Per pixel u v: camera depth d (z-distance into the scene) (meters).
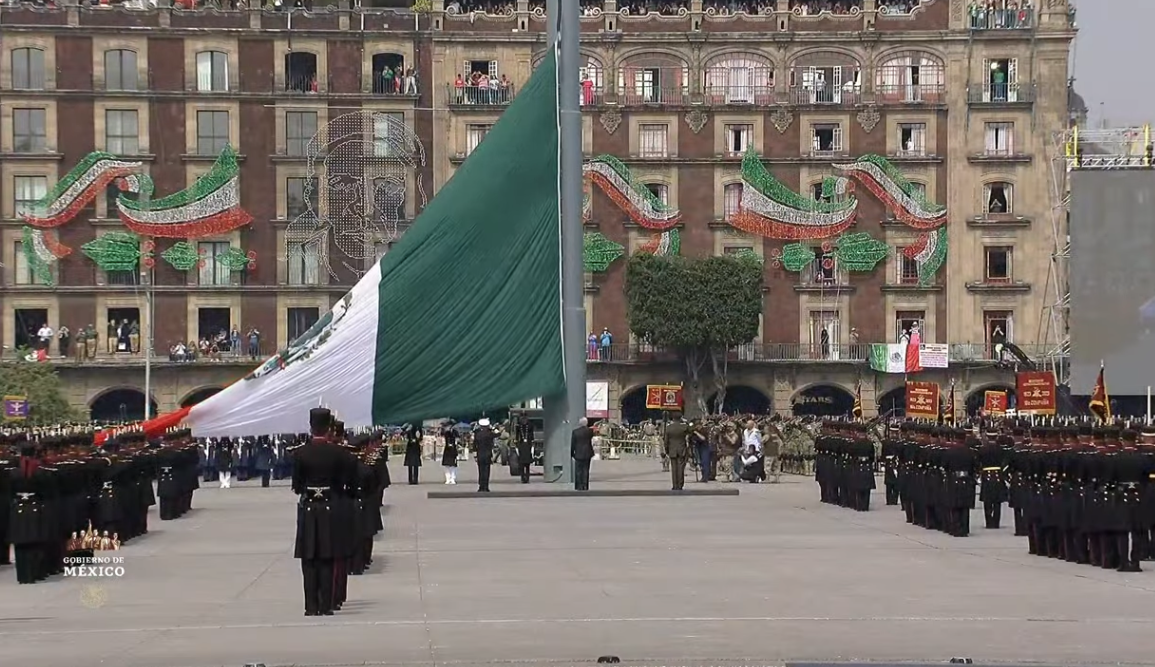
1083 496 36.03
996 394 80.38
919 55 122.31
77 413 105.38
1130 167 91.69
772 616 28.53
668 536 44.09
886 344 120.38
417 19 121.31
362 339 62.97
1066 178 115.00
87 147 119.12
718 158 122.31
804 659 24.00
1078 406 87.69
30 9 118.38
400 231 120.25
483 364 63.84
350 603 30.56
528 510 53.84
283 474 77.12
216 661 24.16
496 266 64.00
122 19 119.25
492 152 64.31
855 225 122.44
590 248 122.12
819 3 127.69
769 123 122.31
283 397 62.03
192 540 44.12
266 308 120.44
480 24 122.31
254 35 120.12
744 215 121.94
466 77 122.00
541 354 64.44
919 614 28.75
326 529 28.86
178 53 119.88
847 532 45.28
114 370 117.88
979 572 35.34
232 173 119.69
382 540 43.25
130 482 43.97
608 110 122.12
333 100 120.62
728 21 122.56
